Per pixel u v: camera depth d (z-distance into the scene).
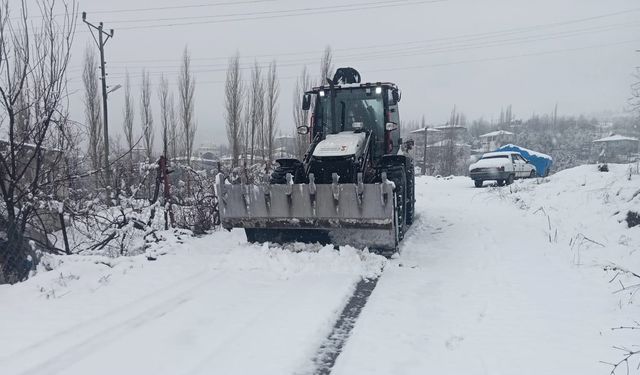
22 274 5.57
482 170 16.61
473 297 4.66
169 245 6.29
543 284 4.95
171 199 7.57
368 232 6.14
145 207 6.98
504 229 7.94
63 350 3.42
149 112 24.00
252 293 4.75
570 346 3.51
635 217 6.63
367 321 4.07
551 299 4.51
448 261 6.07
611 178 9.09
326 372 3.21
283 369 3.18
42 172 5.95
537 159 20.61
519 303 4.43
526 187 11.84
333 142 6.89
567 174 11.27
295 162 7.19
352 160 6.55
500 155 17.31
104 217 6.56
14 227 5.54
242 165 10.30
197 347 3.51
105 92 17.44
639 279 4.80
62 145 6.09
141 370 3.16
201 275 5.36
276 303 4.45
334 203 5.88
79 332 3.74
